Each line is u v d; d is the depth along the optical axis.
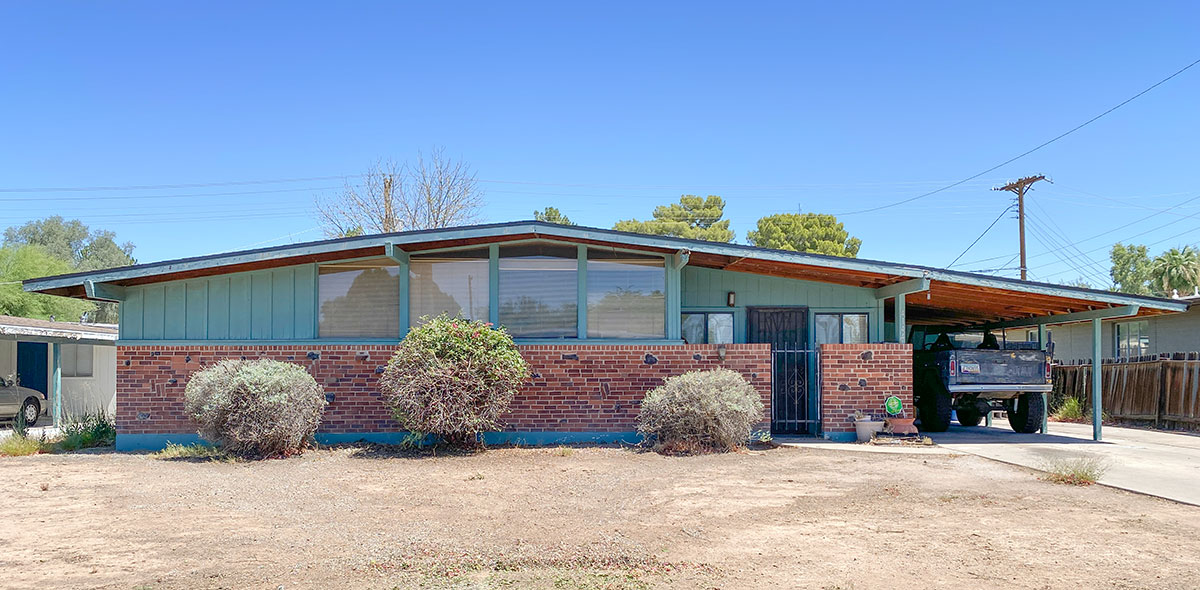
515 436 13.91
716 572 6.12
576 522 7.90
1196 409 18.58
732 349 14.14
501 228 13.71
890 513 8.28
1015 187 38.03
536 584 5.83
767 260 14.18
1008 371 15.71
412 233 13.59
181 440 13.88
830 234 47.53
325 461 12.05
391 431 13.88
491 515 8.25
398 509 8.59
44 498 9.33
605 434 13.98
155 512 8.48
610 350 14.10
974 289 14.96
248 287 14.35
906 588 5.72
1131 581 5.89
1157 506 8.62
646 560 6.45
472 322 13.44
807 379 16.34
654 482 10.15
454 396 12.55
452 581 5.89
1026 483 10.03
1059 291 14.08
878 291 16.34
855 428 14.16
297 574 6.07
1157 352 27.22
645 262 14.62
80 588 5.70
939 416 16.69
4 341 23.42
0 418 19.98
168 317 14.28
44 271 38.94
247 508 8.68
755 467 11.27
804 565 6.31
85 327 24.06
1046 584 5.82
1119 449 13.66
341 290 14.34
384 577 6.00
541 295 14.43
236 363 13.04
